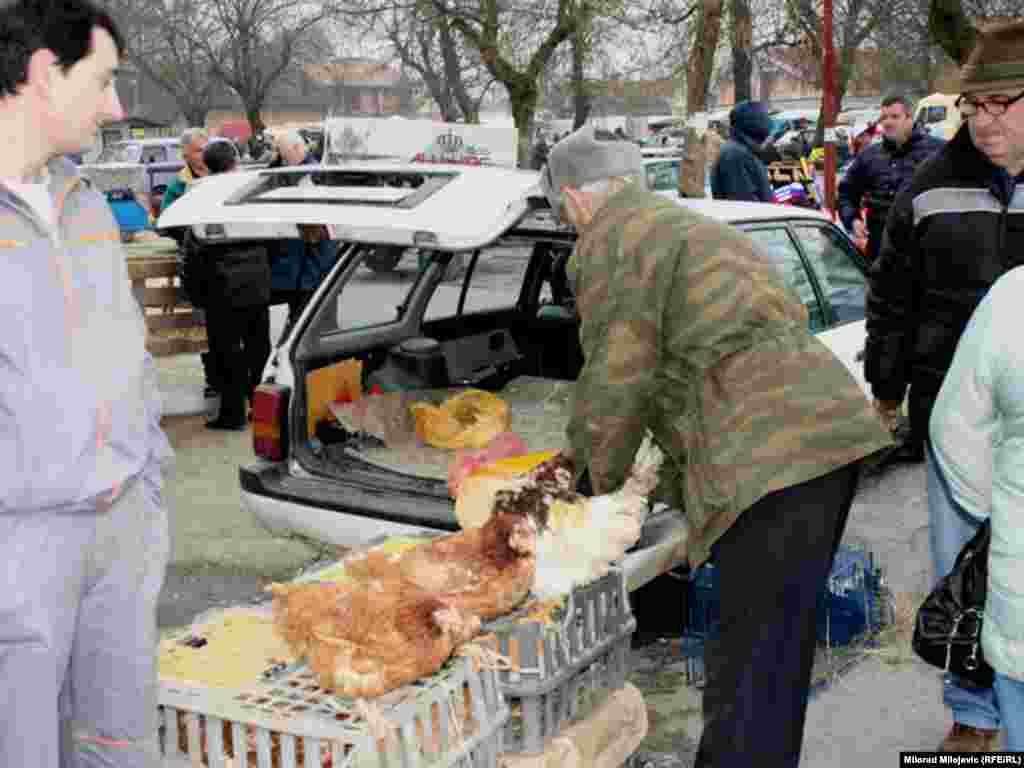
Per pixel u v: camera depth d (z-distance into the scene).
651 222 2.98
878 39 26.50
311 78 51.88
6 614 2.20
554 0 16.98
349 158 11.24
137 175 16.45
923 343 3.98
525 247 5.73
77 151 2.30
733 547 2.93
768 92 39.28
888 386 4.16
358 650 2.52
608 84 19.47
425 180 4.24
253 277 7.07
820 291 5.49
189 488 6.27
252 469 4.43
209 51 42.38
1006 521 2.66
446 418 4.63
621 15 15.48
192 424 7.62
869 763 3.58
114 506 2.40
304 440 4.50
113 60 2.26
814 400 2.87
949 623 2.99
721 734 2.93
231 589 4.96
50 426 2.20
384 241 3.86
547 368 5.84
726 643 2.95
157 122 48.47
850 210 8.16
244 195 4.41
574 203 3.14
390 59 26.42
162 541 2.57
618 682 3.19
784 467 2.81
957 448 2.88
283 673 2.72
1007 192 3.76
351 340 4.94
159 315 7.80
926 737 3.73
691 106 8.27
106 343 2.32
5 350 2.17
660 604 4.70
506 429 4.73
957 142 3.86
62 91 2.19
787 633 2.90
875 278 4.13
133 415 2.38
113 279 2.39
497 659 2.77
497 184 3.97
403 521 4.07
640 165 3.14
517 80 14.98
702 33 8.14
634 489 3.15
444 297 5.55
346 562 3.15
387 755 2.46
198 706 2.61
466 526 3.63
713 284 2.89
